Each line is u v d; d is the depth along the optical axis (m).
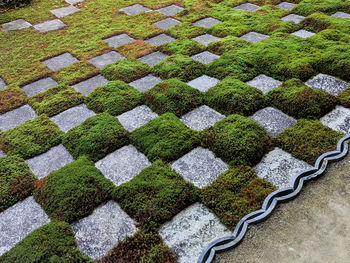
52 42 4.62
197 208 2.08
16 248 1.85
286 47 3.73
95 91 3.33
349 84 3.08
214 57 3.83
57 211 2.08
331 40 3.80
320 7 4.73
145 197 2.11
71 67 3.90
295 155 2.37
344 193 2.05
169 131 2.65
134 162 2.48
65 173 2.34
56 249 1.83
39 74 3.80
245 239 1.84
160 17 5.17
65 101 3.24
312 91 2.88
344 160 2.27
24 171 2.44
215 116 2.88
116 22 5.13
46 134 2.80
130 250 1.84
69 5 6.10
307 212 1.96
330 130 2.53
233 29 4.42
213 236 1.90
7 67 4.04
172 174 2.27
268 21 4.56
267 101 2.95
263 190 2.11
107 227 2.00
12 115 3.16
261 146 2.42
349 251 1.72
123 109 3.06
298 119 2.71
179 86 3.21
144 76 3.61
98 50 4.27
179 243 1.88
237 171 2.26
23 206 2.19
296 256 1.72
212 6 5.44
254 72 3.41
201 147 2.54
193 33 4.46
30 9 6.00
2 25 5.36
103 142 2.61
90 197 2.15
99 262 1.80
